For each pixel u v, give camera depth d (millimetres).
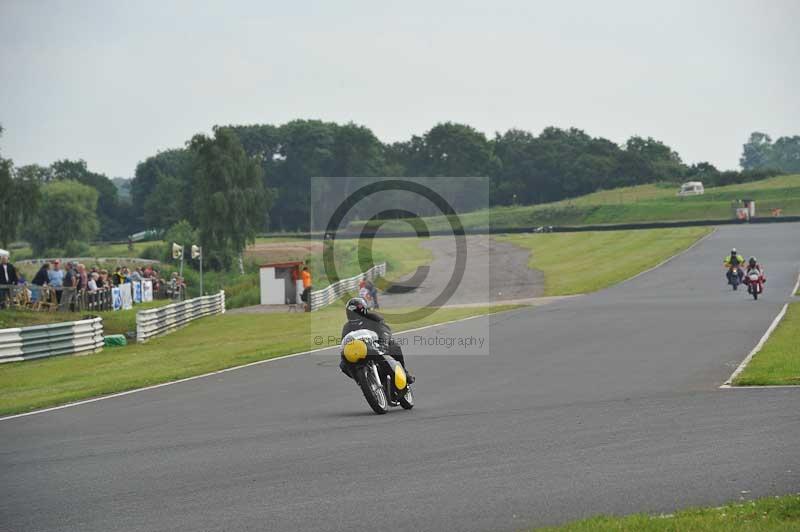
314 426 46062
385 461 36219
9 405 62344
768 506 26516
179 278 178250
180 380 71312
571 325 103188
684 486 30125
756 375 56875
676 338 84500
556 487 30797
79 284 138750
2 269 133250
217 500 31188
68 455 41219
